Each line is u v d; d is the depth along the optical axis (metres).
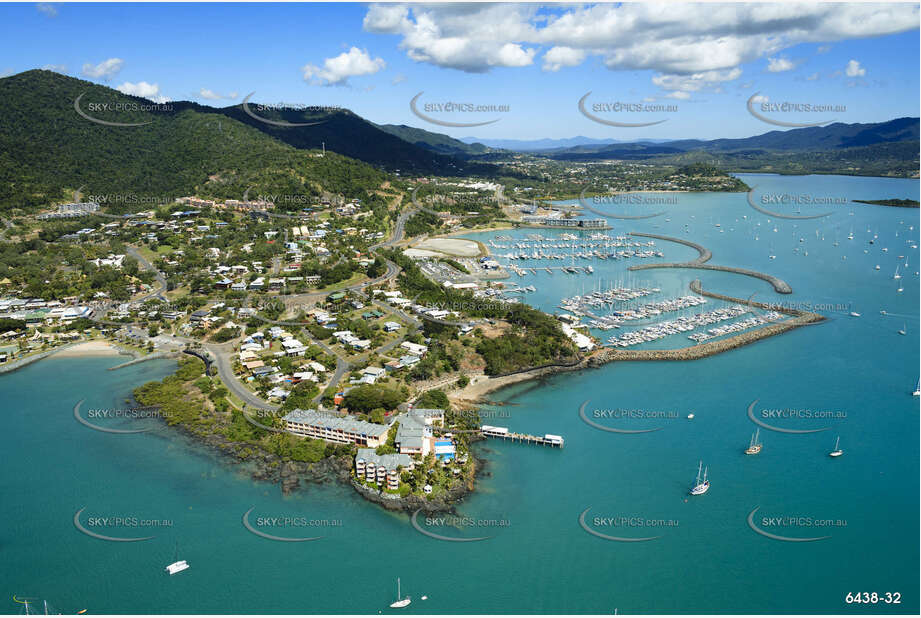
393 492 185.62
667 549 165.38
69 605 144.88
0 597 147.25
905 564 160.62
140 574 154.62
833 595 150.00
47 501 183.88
